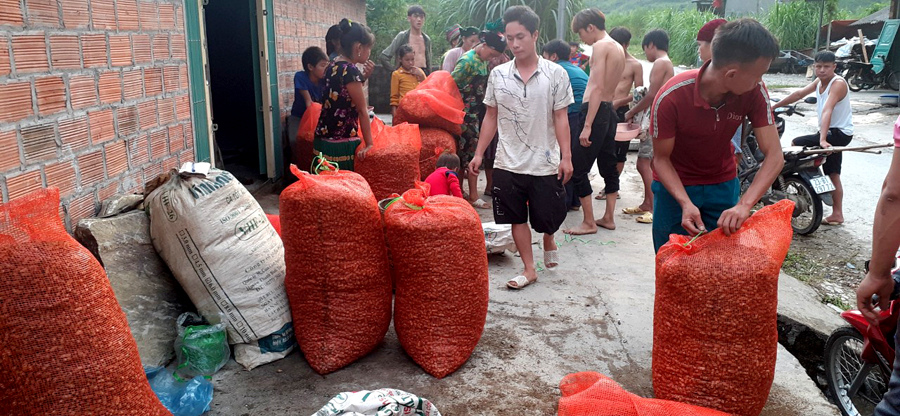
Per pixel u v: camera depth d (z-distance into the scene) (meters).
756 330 2.65
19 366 2.07
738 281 2.61
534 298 4.23
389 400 2.53
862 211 7.25
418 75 7.55
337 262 3.10
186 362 3.11
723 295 2.62
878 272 2.40
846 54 23.28
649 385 3.22
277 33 6.65
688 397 2.75
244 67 7.86
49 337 2.09
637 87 6.58
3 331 2.04
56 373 2.10
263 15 6.17
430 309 3.17
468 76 6.27
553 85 4.17
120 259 3.08
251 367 3.21
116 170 3.41
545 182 4.29
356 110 5.20
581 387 2.58
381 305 3.29
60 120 2.92
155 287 3.21
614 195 5.85
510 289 4.38
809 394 3.21
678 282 2.71
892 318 2.90
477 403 2.99
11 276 2.05
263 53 6.25
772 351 2.72
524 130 4.21
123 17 3.44
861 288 2.47
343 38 5.04
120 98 3.43
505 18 4.18
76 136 3.04
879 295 2.47
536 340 3.64
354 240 3.12
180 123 4.20
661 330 2.85
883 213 2.30
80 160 3.08
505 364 3.36
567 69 5.74
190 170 3.18
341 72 5.02
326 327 3.19
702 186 3.26
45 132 2.83
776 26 30.72
